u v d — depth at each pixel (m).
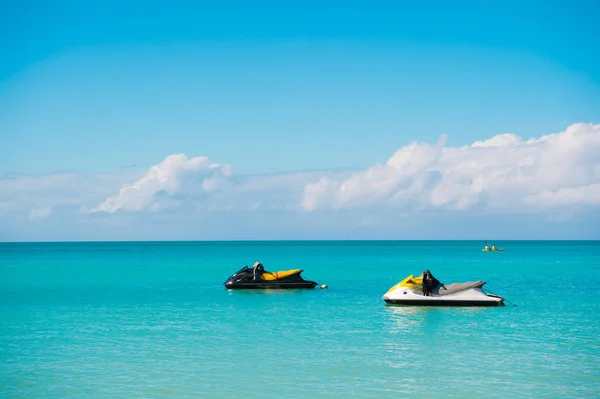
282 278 43.12
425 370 17.89
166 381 16.83
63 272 65.25
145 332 24.45
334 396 15.41
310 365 18.58
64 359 19.50
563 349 20.77
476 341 22.25
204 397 15.37
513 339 22.58
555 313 29.42
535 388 16.00
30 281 51.78
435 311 30.38
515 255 122.56
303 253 143.25
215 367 18.38
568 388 16.00
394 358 19.44
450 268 72.81
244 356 19.83
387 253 141.62
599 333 23.89
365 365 18.53
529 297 36.75
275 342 22.19
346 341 22.39
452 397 15.29
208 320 27.78
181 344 21.91
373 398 15.23
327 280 52.12
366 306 32.66
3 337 23.42
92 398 15.34
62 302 35.22
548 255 122.25
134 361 19.19
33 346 21.62
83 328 25.53
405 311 30.47
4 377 17.31
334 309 31.52
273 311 30.84
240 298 37.25
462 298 32.22
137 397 15.40
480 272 64.31
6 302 35.12
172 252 154.50
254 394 15.61
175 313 30.27
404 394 15.53
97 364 18.83
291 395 15.50
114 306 33.19
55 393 15.77
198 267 75.81
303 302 34.84
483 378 16.98
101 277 56.97
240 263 86.94
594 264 81.19
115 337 23.34
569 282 48.81
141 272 65.00
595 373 17.48
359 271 66.38
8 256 122.38
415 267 74.88
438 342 22.08
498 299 31.97
